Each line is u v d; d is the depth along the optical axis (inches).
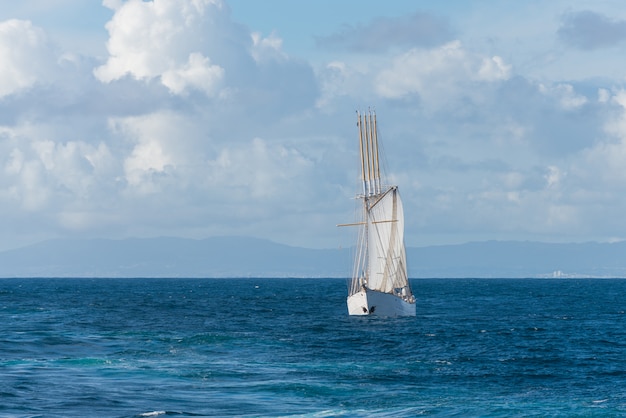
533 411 3587.6
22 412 3467.0
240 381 4347.9
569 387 4357.8
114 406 3629.4
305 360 5344.5
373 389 4163.4
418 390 4170.8
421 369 4980.3
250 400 3816.4
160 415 3440.0
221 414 3499.0
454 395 4035.4
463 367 5108.3
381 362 5290.4
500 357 5664.4
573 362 5438.0
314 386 4207.7
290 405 3710.6
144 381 4306.1
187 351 5718.5
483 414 3528.5
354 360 5383.9
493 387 4325.8
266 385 4215.1
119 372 4623.5
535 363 5364.2
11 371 4618.6
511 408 3659.0
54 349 5738.2
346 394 4010.8
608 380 4633.4
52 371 4640.8
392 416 3484.3
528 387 4347.9
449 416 3499.0
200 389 4087.1
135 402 3725.4
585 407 3686.0
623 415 3501.5
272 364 5093.5
